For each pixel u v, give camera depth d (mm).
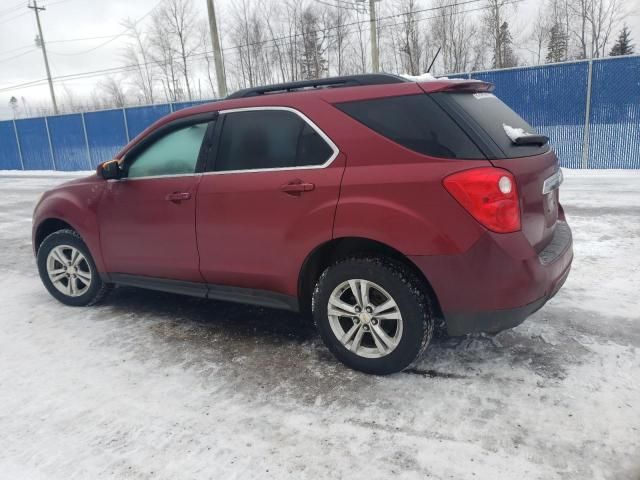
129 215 4070
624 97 11742
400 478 2287
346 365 3305
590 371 3096
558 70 12320
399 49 33562
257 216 3396
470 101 3068
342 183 3047
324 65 36906
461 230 2738
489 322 2828
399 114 2988
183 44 39094
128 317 4414
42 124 22797
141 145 4035
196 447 2580
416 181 2824
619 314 3910
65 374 3414
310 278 3439
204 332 4023
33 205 11953
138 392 3137
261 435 2652
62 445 2645
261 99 3480
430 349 3492
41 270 4793
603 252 5504
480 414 2725
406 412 2785
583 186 10062
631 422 2586
